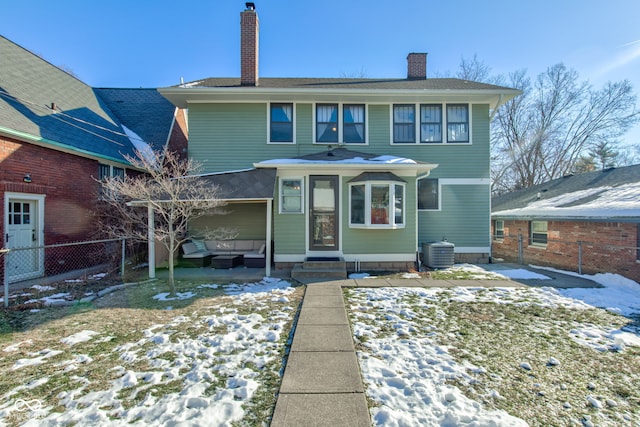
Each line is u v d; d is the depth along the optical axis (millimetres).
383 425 2465
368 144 11055
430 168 8859
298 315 5125
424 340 4102
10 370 3367
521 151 23969
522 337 4219
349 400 2781
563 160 23219
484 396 2865
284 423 2477
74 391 2969
